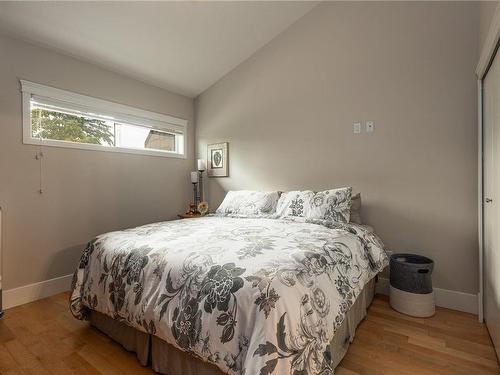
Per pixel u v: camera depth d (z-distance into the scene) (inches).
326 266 51.2
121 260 59.4
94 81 108.1
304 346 38.2
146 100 127.9
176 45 109.6
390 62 92.3
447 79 82.9
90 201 106.3
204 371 46.2
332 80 104.3
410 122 88.9
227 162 136.9
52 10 81.4
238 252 51.3
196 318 43.1
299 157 113.0
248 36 115.5
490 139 65.7
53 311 82.2
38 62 92.2
